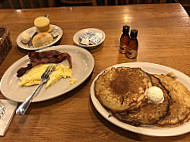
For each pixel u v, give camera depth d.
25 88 0.30
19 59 0.35
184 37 0.40
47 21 0.43
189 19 0.46
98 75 0.30
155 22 0.46
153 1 0.68
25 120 0.26
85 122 0.25
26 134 0.24
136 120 0.23
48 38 0.40
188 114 0.23
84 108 0.27
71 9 0.55
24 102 0.25
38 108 0.28
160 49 0.37
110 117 0.24
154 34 0.41
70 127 0.25
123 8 0.53
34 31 0.45
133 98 0.24
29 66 0.33
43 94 0.29
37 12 0.55
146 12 0.50
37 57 0.35
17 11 0.56
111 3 0.84
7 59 0.38
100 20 0.49
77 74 0.32
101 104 0.25
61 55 0.35
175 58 0.34
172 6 0.52
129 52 0.34
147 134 0.22
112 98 0.24
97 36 0.40
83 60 0.35
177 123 0.22
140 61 0.34
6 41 0.38
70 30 0.46
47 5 1.07
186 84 0.27
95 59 0.36
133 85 0.25
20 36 0.43
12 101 0.28
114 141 0.23
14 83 0.31
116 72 0.28
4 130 0.24
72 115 0.26
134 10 0.52
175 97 0.25
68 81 0.31
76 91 0.30
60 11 0.54
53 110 0.27
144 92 0.24
